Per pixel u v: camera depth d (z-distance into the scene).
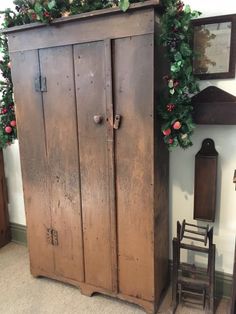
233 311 1.61
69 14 1.59
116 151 1.64
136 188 1.64
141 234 1.69
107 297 1.93
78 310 1.81
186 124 1.52
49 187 1.91
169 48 1.45
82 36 1.57
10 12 1.76
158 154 1.64
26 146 1.92
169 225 1.97
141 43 1.44
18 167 2.48
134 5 1.39
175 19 1.38
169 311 1.76
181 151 1.83
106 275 1.85
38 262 2.10
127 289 1.81
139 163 1.60
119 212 1.72
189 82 1.48
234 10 1.57
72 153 1.77
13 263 2.33
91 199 1.78
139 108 1.52
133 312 1.79
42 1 1.58
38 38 1.69
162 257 1.86
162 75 1.59
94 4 1.53
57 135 1.79
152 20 1.40
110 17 1.48
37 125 1.84
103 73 1.56
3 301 1.91
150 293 1.74
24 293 1.98
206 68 1.67
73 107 1.69
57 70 1.69
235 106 1.55
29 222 2.06
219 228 1.85
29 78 1.79
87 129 1.68
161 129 1.57
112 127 1.60
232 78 1.63
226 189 1.78
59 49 1.65
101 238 1.81
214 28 1.61
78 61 1.61
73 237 1.90
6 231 2.62
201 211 1.77
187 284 1.76
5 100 1.98
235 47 1.59
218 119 1.59
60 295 1.95
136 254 1.73
